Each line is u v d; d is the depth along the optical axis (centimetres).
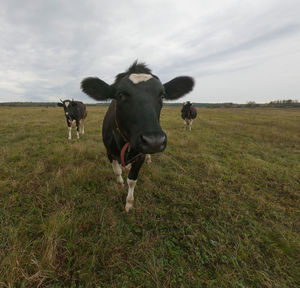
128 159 214
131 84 177
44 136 647
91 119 1248
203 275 165
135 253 181
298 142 712
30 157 416
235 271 171
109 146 265
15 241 173
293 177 383
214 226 227
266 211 262
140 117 157
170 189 310
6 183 285
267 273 169
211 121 1383
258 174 387
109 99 214
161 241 198
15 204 241
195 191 307
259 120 1536
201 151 546
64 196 263
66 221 204
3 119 1153
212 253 186
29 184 289
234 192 312
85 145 514
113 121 237
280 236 212
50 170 349
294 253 190
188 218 240
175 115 1867
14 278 141
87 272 155
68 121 625
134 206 258
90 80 203
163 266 171
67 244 177
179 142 621
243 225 231
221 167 418
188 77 238
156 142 143
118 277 158
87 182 305
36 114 1644
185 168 408
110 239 192
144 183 318
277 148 636
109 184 310
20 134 648
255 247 198
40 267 150
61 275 152
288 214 260
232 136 809
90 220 215
